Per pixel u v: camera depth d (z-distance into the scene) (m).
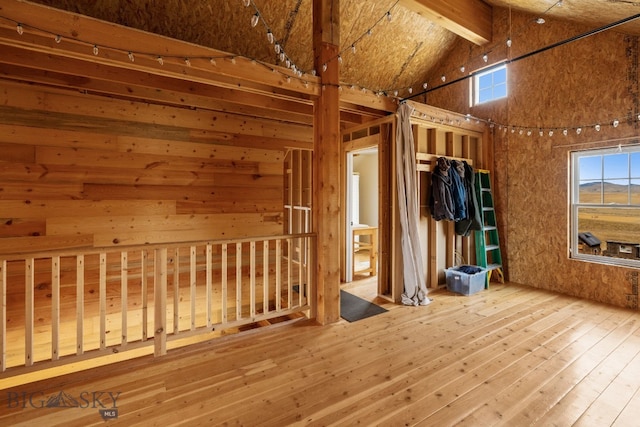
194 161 4.26
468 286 4.11
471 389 2.10
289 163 5.38
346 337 2.91
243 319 3.01
